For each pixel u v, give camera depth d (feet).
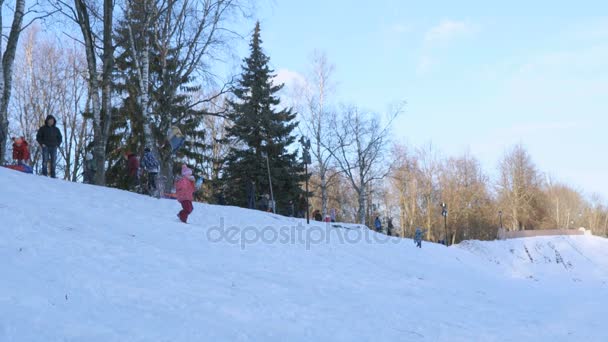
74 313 18.29
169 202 52.11
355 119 144.05
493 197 220.43
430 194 197.36
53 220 32.19
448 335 24.52
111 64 64.90
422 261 69.46
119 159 93.09
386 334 22.98
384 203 213.66
